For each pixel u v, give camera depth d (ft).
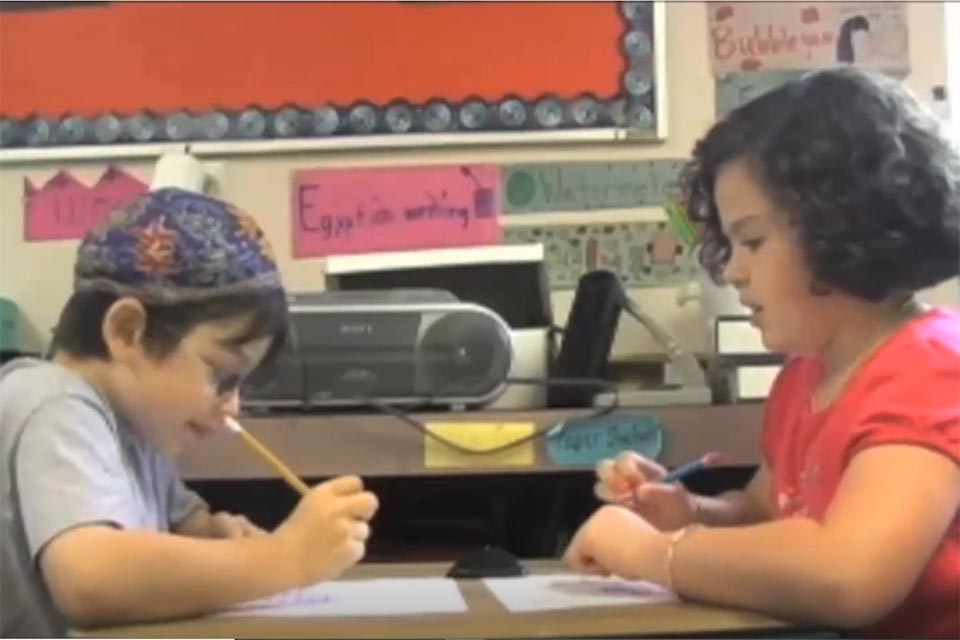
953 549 2.47
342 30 5.01
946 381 2.52
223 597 2.38
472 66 4.99
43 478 2.53
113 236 2.86
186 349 2.82
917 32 5.03
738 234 2.80
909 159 2.72
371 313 3.94
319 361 3.91
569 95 4.97
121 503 2.56
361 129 4.99
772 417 3.26
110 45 5.05
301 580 2.46
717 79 5.01
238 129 5.00
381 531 4.42
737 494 3.39
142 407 2.87
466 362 3.94
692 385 4.38
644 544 2.60
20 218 5.04
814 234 2.69
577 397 4.12
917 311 2.86
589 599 2.47
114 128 5.02
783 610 2.24
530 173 4.98
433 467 3.83
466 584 2.79
